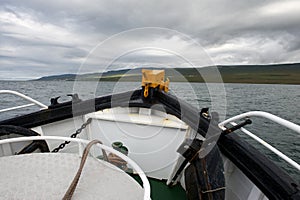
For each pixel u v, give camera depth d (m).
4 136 2.61
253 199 1.90
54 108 3.04
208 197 1.74
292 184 1.64
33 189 1.59
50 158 1.92
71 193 1.44
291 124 1.47
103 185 1.64
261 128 8.68
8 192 1.56
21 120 2.79
